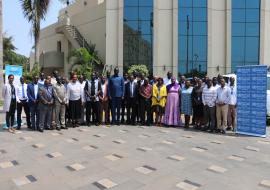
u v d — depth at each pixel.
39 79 11.81
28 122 11.92
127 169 6.89
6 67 12.87
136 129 11.81
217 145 9.21
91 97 12.36
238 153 8.30
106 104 12.75
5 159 7.67
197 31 28.67
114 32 29.03
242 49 29.06
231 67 28.89
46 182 6.14
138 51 28.75
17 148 8.72
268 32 29.31
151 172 6.70
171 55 28.56
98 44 32.72
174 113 12.59
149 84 12.77
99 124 12.68
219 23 28.89
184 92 12.32
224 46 28.97
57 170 6.84
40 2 22.30
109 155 7.99
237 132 11.13
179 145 9.15
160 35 28.61
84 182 6.12
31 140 9.73
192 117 13.08
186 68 28.70
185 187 5.87
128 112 12.97
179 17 28.58
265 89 10.45
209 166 7.14
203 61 28.72
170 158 7.75
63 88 11.67
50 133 10.90
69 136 10.36
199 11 28.59
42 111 11.23
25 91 11.73
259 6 29.02
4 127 12.13
